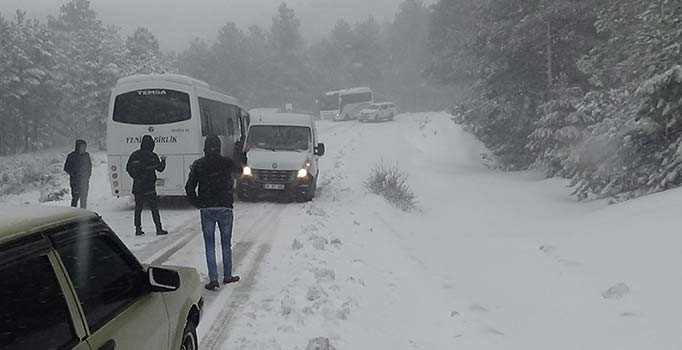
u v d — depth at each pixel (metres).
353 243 10.38
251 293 7.28
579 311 6.30
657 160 14.20
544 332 5.93
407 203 17.14
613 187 15.57
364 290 7.49
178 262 9.12
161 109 15.59
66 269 2.76
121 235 11.62
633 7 16.98
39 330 2.45
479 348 5.64
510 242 10.37
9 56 48.34
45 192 23.62
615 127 15.55
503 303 7.06
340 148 31.55
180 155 15.58
